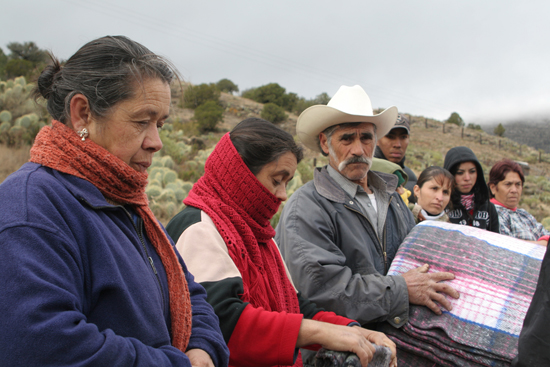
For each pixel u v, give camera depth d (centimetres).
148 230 129
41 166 109
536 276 207
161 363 102
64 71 113
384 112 285
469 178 398
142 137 116
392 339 220
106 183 114
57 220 99
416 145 4584
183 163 1666
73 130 112
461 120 7231
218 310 156
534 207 1966
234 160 181
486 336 194
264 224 195
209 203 182
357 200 274
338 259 240
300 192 271
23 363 84
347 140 274
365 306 221
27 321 85
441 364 205
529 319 150
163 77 120
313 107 277
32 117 1320
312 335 159
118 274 105
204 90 5256
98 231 106
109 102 110
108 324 104
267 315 159
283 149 180
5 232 91
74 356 88
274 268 196
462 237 238
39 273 90
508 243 230
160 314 115
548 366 141
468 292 210
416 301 217
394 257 265
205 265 165
